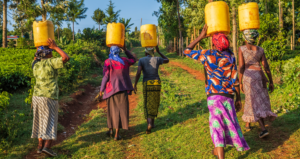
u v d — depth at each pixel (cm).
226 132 268
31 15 2856
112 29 392
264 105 343
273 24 1112
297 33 3234
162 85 881
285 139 332
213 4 281
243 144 266
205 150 329
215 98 270
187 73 1312
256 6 341
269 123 397
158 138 396
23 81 732
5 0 2353
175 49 3067
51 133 319
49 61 322
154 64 433
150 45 438
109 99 398
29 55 1212
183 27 2642
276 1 2962
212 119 269
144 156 334
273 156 292
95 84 1048
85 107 690
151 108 424
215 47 288
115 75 391
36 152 342
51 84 325
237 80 279
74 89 842
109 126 400
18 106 552
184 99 659
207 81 281
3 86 682
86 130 451
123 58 404
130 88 400
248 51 348
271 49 1016
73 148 363
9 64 865
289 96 516
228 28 281
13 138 365
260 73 348
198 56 284
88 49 1839
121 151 353
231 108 270
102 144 378
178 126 442
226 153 312
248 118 345
